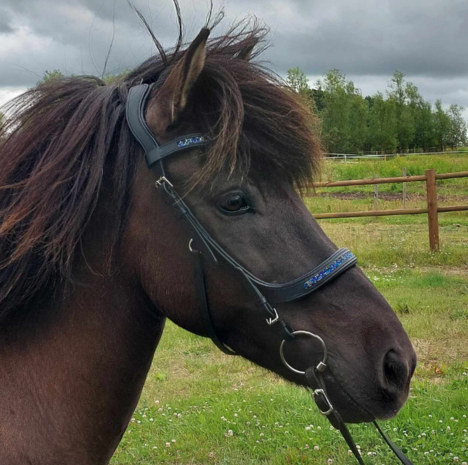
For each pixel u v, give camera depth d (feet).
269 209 5.51
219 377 17.10
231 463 12.13
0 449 5.36
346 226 44.93
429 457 11.55
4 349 5.75
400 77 208.95
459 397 14.02
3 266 5.50
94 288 5.82
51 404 5.65
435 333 19.26
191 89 5.51
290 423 13.64
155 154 5.52
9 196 5.72
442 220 47.14
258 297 5.46
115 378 5.92
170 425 13.82
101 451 5.95
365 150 193.26
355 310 5.44
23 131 5.97
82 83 6.34
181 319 5.73
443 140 206.18
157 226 5.60
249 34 6.39
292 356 5.56
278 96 5.72
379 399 5.27
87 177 5.61
